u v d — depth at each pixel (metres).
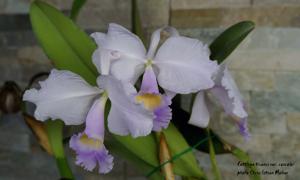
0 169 0.50
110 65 0.29
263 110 0.43
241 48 0.41
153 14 0.41
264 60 0.41
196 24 0.41
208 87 0.30
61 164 0.32
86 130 0.29
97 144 0.31
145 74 0.30
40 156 0.48
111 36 0.28
